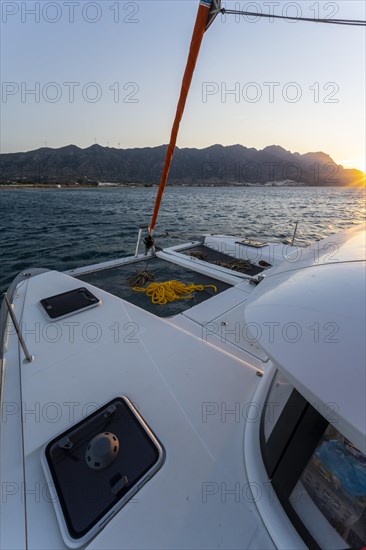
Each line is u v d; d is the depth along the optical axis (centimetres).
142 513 89
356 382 57
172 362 157
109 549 81
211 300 267
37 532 85
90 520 87
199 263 361
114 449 103
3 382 144
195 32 199
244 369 153
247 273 359
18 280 256
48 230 1050
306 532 76
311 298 82
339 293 81
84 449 106
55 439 109
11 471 102
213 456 106
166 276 332
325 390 58
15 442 113
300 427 79
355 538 67
